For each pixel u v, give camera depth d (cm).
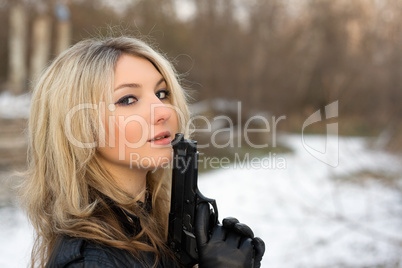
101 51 99
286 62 1798
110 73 96
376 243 403
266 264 403
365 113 1582
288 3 1928
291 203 564
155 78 104
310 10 1931
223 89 1518
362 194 509
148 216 108
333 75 1742
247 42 1717
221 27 1681
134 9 1620
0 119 789
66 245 88
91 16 1580
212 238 99
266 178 746
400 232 409
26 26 1479
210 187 738
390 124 1052
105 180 101
